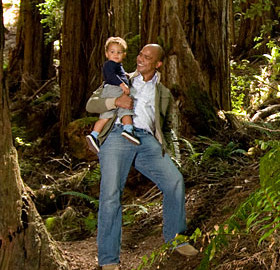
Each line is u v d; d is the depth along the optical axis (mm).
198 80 7496
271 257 3301
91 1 9906
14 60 14688
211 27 7816
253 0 14031
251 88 10336
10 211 3469
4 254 3453
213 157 6457
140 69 4168
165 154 4121
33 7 14172
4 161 3463
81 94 9992
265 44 13562
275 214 3047
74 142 8508
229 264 3484
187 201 5434
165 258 4125
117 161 3979
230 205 4785
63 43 10047
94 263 4371
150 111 4172
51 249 3709
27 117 11828
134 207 6004
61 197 6855
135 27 9328
